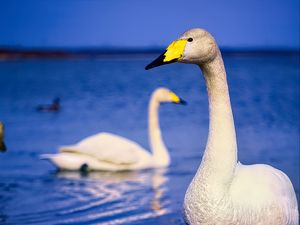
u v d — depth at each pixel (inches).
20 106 1253.7
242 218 248.7
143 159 587.2
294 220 272.4
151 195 461.1
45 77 2369.6
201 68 251.3
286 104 1178.6
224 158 247.3
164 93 624.4
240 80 2000.5
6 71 2918.3
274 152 610.2
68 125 910.4
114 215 402.6
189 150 660.7
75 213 409.4
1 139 431.8
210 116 252.5
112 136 599.5
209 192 247.1
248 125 850.8
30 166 587.5
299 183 459.5
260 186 258.1
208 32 243.6
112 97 1430.9
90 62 4827.8
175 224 377.7
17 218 396.8
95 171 578.6
